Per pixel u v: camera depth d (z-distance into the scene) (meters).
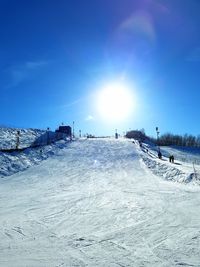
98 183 27.44
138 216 16.05
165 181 28.73
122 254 10.83
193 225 14.10
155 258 10.38
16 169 33.84
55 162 38.41
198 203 18.67
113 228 14.05
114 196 21.64
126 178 29.86
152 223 14.66
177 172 30.73
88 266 9.88
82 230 13.87
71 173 32.53
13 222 15.46
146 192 22.97
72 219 15.83
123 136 73.31
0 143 46.22
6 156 37.19
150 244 11.77
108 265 9.90
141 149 49.50
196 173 29.50
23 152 40.62
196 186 25.44
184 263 9.90
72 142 53.50
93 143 52.97
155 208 17.69
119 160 39.59
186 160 52.12
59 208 18.41
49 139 53.84
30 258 10.70
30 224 15.05
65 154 43.22
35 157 39.75
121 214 16.56
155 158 43.72
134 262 10.07
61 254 11.01
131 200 20.14
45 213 17.25
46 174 32.06
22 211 17.84
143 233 13.15
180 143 93.62
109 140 57.22
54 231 13.83
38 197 21.94
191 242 11.83
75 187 25.77
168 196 21.22
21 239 12.79
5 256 10.93
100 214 16.70
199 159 55.03
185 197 20.70
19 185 27.02
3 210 18.19
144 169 34.53
